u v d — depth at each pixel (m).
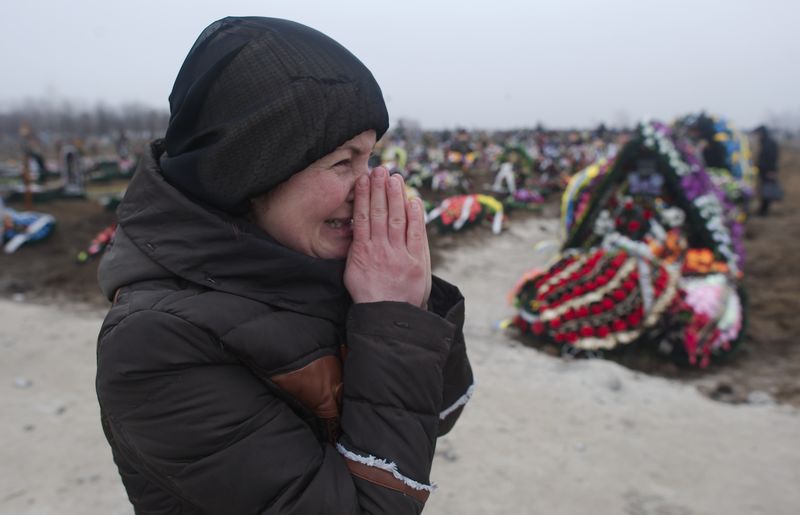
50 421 3.84
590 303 5.31
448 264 9.41
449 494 3.16
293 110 0.91
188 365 0.87
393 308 0.98
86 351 5.08
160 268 0.97
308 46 0.96
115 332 0.89
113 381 0.88
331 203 1.00
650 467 3.44
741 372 5.04
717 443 3.72
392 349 0.97
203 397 0.87
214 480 0.88
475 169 24.78
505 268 9.28
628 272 5.36
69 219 11.77
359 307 1.00
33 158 19.97
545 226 12.97
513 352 5.34
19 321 5.93
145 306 0.90
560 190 18.86
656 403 4.30
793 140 64.12
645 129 5.91
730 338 5.21
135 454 0.92
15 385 4.36
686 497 3.16
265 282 0.97
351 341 0.99
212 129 0.93
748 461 3.51
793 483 3.29
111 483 3.22
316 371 0.97
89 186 20.42
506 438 3.74
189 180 0.96
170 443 0.88
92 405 4.09
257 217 1.02
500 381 4.62
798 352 5.47
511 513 3.02
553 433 3.82
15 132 69.12
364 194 1.04
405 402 0.96
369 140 1.03
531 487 3.24
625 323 5.22
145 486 1.00
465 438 3.74
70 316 6.18
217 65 0.93
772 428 3.93
